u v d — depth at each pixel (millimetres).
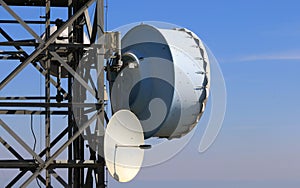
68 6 17641
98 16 15898
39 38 15219
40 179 17609
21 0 17734
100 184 15633
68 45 15766
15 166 15641
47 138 16406
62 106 15594
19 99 18234
